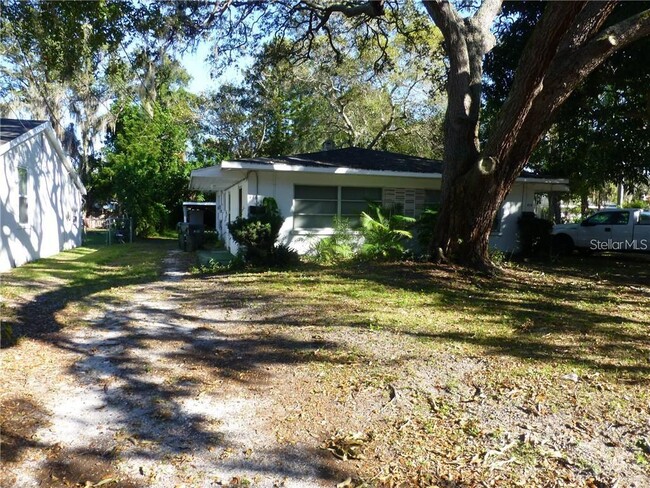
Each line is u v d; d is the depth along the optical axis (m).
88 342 5.67
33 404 3.98
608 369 4.82
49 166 15.02
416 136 28.83
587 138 15.05
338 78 25.70
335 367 4.82
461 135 10.66
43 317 6.73
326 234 13.24
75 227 18.62
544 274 11.38
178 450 3.34
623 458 3.23
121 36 7.99
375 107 27.05
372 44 17.12
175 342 5.70
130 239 22.95
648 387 4.38
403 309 7.25
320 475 3.06
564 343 5.69
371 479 3.02
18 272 10.87
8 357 5.00
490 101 15.94
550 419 3.77
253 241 11.28
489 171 9.84
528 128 9.55
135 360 5.07
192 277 10.57
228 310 7.27
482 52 10.77
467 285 9.34
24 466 3.11
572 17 7.72
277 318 6.73
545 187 16.02
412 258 11.77
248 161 12.03
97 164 28.44
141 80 8.65
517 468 3.12
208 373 4.71
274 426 3.67
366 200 13.06
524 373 4.69
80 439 3.46
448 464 3.17
